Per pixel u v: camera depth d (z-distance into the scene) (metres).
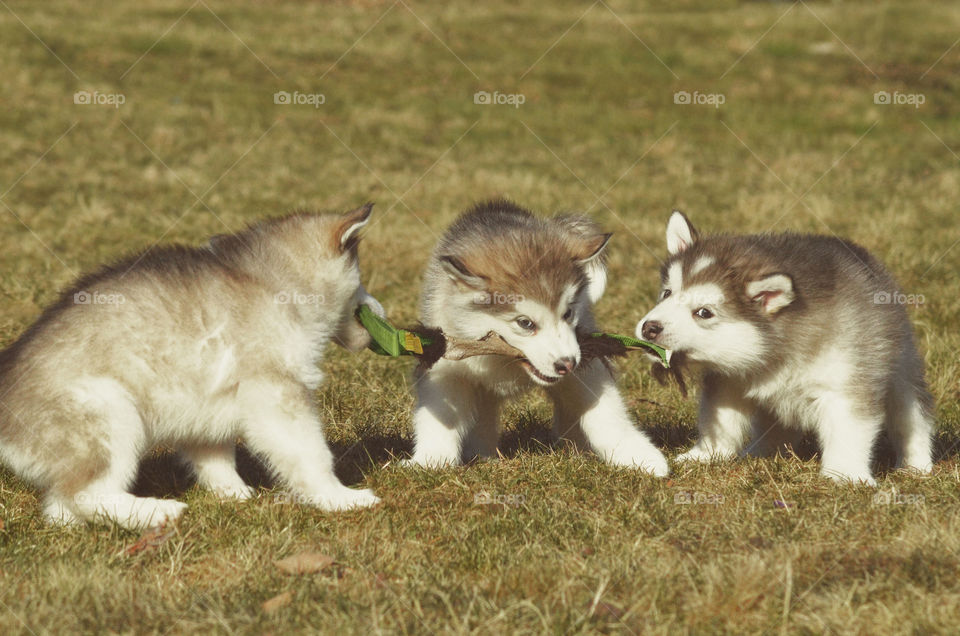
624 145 19.66
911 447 6.56
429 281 6.59
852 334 5.98
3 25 24.55
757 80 24.22
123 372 5.21
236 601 4.38
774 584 4.39
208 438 5.65
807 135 20.36
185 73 22.92
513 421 7.60
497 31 28.42
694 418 7.62
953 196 15.35
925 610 4.16
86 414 5.11
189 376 5.35
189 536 5.17
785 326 6.00
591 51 26.45
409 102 22.08
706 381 6.61
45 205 14.83
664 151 19.12
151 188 15.92
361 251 12.41
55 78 21.48
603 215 14.71
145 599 4.40
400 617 4.21
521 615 4.26
